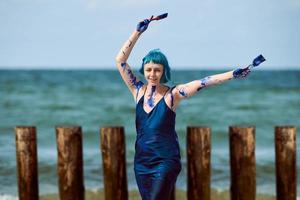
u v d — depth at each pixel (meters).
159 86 5.02
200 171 6.73
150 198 4.90
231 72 4.84
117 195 6.81
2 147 14.23
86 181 10.84
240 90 31.58
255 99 27.30
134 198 9.45
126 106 24.50
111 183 6.80
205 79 4.89
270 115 21.92
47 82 41.56
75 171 6.76
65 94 29.91
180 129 17.61
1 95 29.12
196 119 20.80
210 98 27.34
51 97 28.25
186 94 4.91
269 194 9.75
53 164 12.02
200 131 6.71
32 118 20.73
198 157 6.73
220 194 9.80
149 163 4.91
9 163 12.18
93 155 13.33
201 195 6.75
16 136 6.86
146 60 4.96
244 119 20.91
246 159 6.71
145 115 4.96
